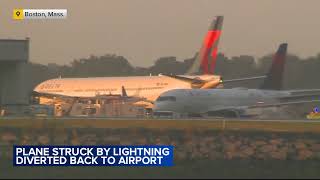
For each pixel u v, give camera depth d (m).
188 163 127.31
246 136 164.50
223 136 162.62
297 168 118.81
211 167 118.69
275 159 144.12
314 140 160.12
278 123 176.25
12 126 170.38
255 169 115.19
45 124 170.62
